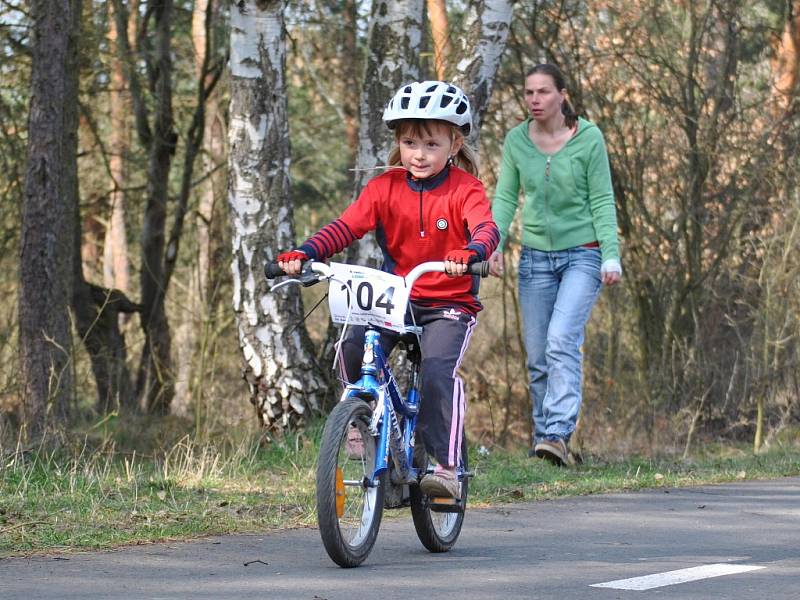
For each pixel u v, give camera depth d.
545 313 15.29
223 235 26.89
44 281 17.20
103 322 27.80
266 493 12.30
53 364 16.14
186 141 29.03
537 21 20.80
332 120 35.44
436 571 8.43
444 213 9.05
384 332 8.88
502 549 9.48
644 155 20.73
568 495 12.88
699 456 17.59
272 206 16.75
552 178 14.92
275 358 16.80
